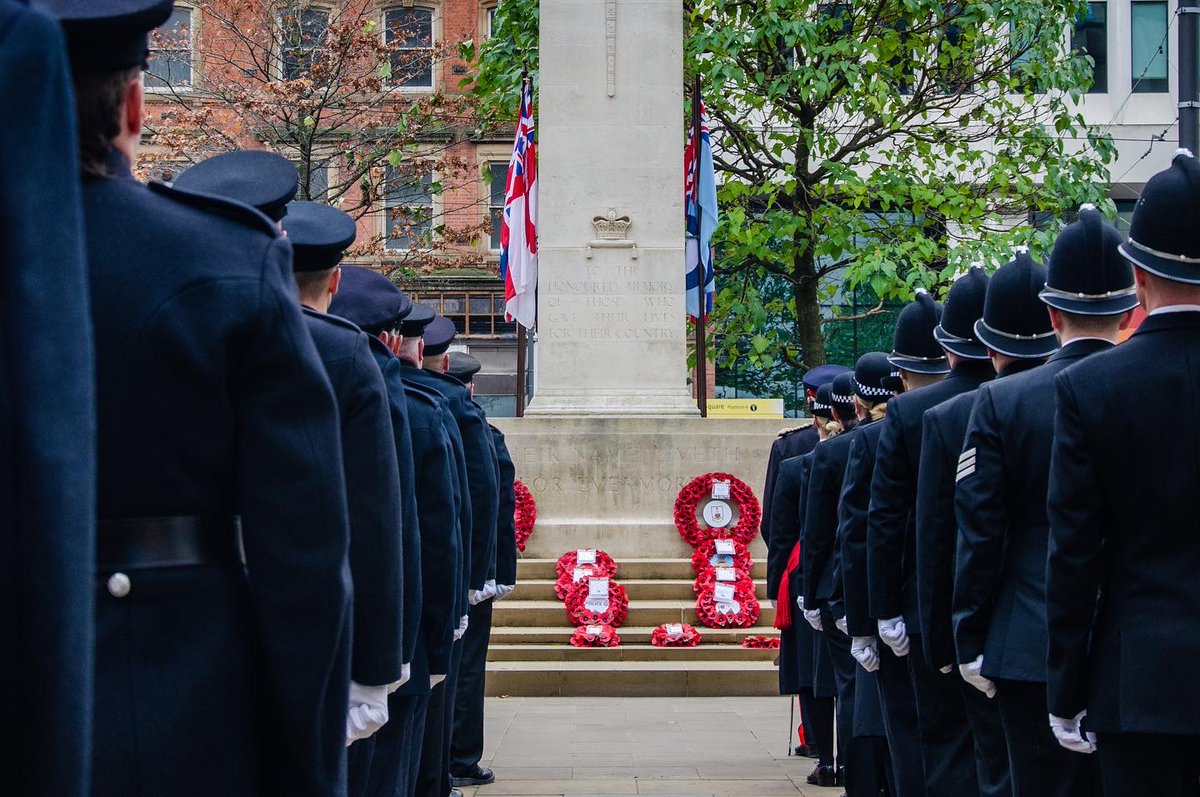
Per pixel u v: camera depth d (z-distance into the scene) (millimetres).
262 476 3287
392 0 44219
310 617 3297
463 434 9633
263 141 33062
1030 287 6465
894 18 27578
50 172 2414
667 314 21328
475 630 10641
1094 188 27141
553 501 19266
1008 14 26656
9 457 2367
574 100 21547
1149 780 4617
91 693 2459
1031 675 5574
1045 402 5836
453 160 34469
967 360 7324
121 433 3174
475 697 10633
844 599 8227
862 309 40750
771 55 27312
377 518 4914
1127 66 40469
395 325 6949
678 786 10445
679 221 21453
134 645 3145
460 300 47094
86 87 3207
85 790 2428
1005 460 5844
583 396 21188
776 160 29094
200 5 33562
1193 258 4773
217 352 3246
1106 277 5820
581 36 21594
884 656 7777
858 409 9797
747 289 28016
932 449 6613
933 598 6555
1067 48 40500
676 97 21562
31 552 2363
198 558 3281
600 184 21484
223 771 3199
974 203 27141
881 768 8469
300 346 3352
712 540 18156
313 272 5500
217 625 3266
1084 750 4969
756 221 27938
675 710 14258
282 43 33500
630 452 19312
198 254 3279
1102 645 4789
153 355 3182
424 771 8484
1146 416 4699
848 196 28703
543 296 21375
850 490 7973
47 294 2393
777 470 12789
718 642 16188
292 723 3330
